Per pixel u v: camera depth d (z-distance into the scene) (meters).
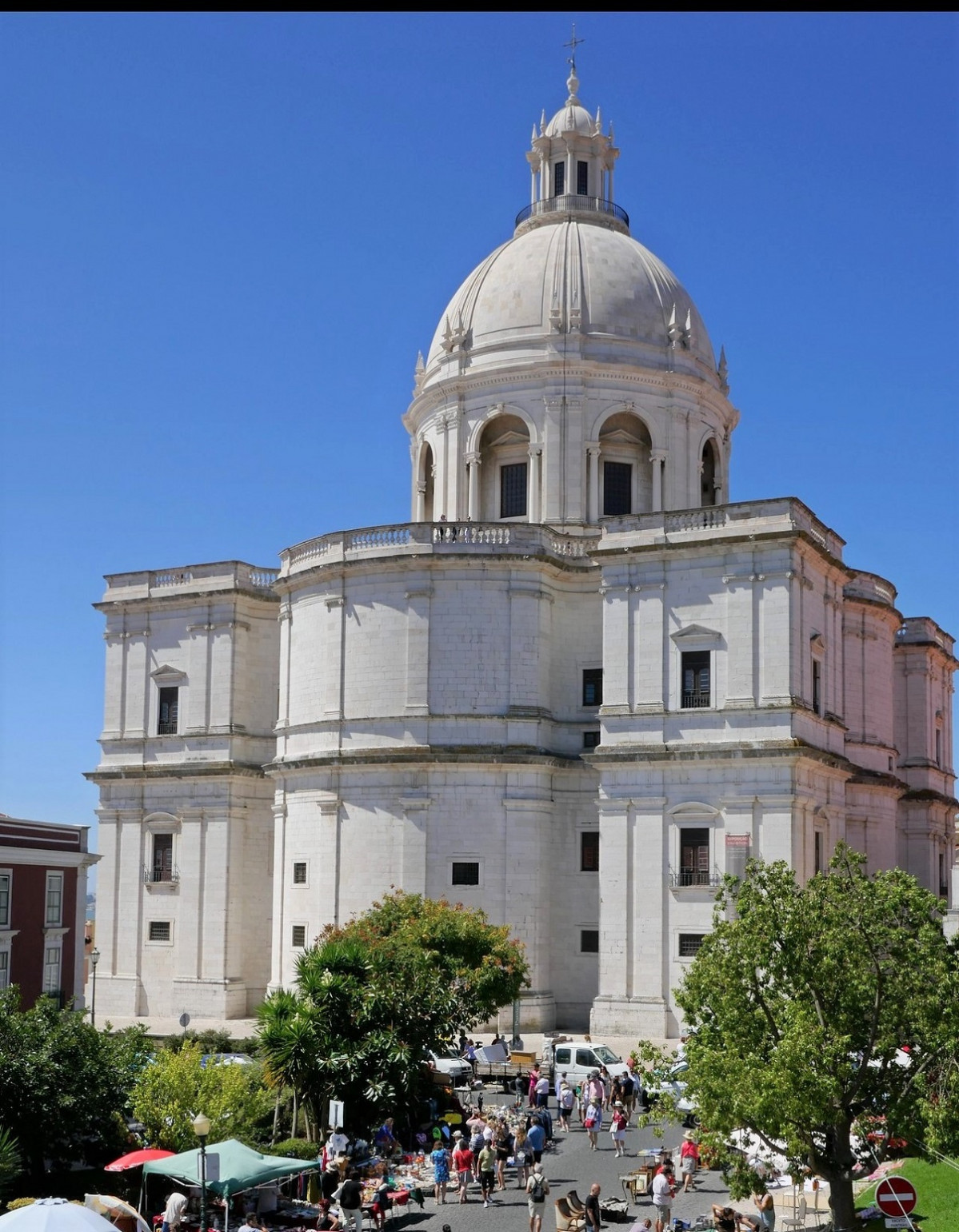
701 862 60.31
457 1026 49.28
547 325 77.25
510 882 64.75
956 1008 31.91
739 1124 32.34
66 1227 26.92
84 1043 41.16
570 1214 36.19
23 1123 38.69
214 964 75.31
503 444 78.50
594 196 85.62
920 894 33.34
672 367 78.06
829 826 63.19
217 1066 43.91
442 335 81.88
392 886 61.91
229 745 76.69
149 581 80.81
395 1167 42.78
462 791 65.38
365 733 66.81
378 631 67.25
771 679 59.62
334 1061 44.03
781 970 33.22
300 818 69.56
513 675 66.00
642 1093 50.94
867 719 74.75
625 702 62.38
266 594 78.81
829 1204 34.34
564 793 66.94
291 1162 37.56
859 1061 33.09
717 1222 33.91
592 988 65.44
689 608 61.66
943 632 87.31
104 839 79.88
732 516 61.16
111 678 81.19
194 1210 39.12
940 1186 37.12
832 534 65.38
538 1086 49.00
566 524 74.56
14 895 59.25
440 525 67.12
